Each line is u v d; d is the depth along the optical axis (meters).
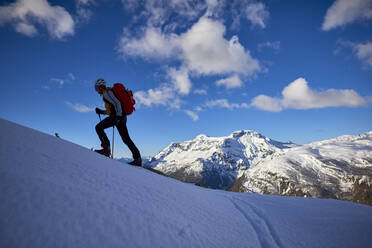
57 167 1.94
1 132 2.07
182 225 2.06
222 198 4.25
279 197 5.08
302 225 3.29
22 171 1.58
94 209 1.57
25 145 2.05
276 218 3.45
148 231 1.65
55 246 1.09
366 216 3.88
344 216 3.83
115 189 2.09
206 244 1.91
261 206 4.07
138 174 3.04
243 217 3.28
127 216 1.70
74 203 1.51
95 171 2.29
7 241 0.98
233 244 2.18
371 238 2.87
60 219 1.29
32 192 1.39
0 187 1.30
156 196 2.47
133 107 4.38
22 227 1.10
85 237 1.25
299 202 4.73
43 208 1.31
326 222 3.47
